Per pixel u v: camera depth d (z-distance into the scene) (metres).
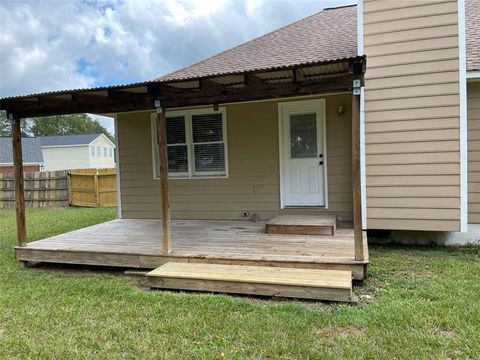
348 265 3.94
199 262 4.46
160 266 4.46
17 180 5.38
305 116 6.42
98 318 3.32
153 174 7.41
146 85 4.32
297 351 2.61
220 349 2.68
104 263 4.91
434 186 5.12
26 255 5.28
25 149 29.56
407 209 5.25
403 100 5.18
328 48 6.16
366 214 5.42
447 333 2.80
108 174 13.47
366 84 5.32
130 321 3.21
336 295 3.48
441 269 4.41
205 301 3.62
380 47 5.24
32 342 2.91
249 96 4.16
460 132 4.99
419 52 5.09
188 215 7.20
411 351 2.55
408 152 5.20
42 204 13.91
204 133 7.01
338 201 6.29
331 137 6.23
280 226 5.56
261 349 2.66
